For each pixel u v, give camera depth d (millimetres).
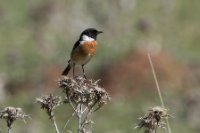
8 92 20453
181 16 27109
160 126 6031
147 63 20188
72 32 24656
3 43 24844
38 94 19547
